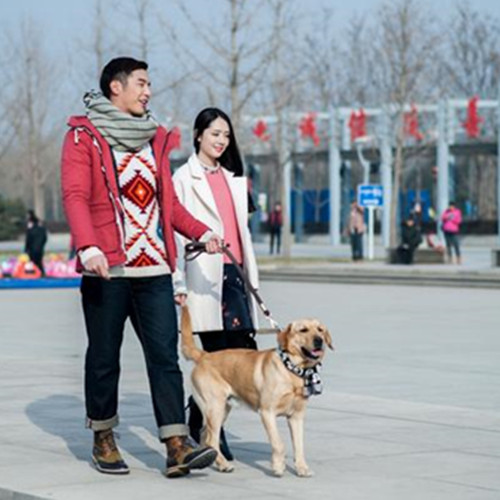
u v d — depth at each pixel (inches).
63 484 378.0
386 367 666.2
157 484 378.0
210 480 382.3
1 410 517.7
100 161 383.2
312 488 369.7
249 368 381.1
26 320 993.5
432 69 2869.1
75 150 381.7
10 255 2233.0
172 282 392.5
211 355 392.2
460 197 3307.1
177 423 386.0
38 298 1268.5
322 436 453.1
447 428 469.7
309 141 2802.7
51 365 677.3
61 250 2549.2
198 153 418.9
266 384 375.2
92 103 385.7
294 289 1352.1
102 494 364.2
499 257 1654.8
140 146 386.3
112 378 392.8
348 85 3181.6
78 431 467.5
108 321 388.2
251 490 368.2
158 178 389.4
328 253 2305.6
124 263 383.9
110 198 383.9
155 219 389.4
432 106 2456.9
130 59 392.2
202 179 414.9
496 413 506.3
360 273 1478.8
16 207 3376.0
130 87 388.8
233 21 2030.0
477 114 2551.7
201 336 418.6
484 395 560.7
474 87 3253.0
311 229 3053.6
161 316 387.5
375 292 1286.9
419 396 557.0
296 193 2888.8
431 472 390.6
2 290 1407.5
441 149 2447.1
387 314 1008.2
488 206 3277.6
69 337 848.3
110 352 390.6
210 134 415.2
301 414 384.5
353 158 2655.0
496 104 2406.5
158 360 388.2
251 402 383.9
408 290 1315.2
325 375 633.0
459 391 574.6
